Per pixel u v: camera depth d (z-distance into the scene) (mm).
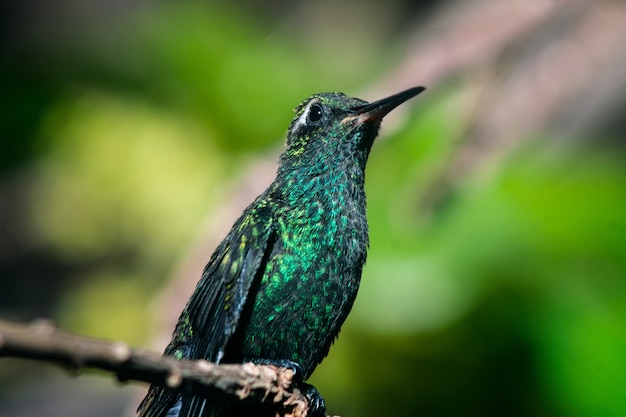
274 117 13562
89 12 17250
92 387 15078
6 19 18484
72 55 14414
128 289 13703
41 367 15500
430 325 10164
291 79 14023
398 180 10594
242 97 13656
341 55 15047
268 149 11297
